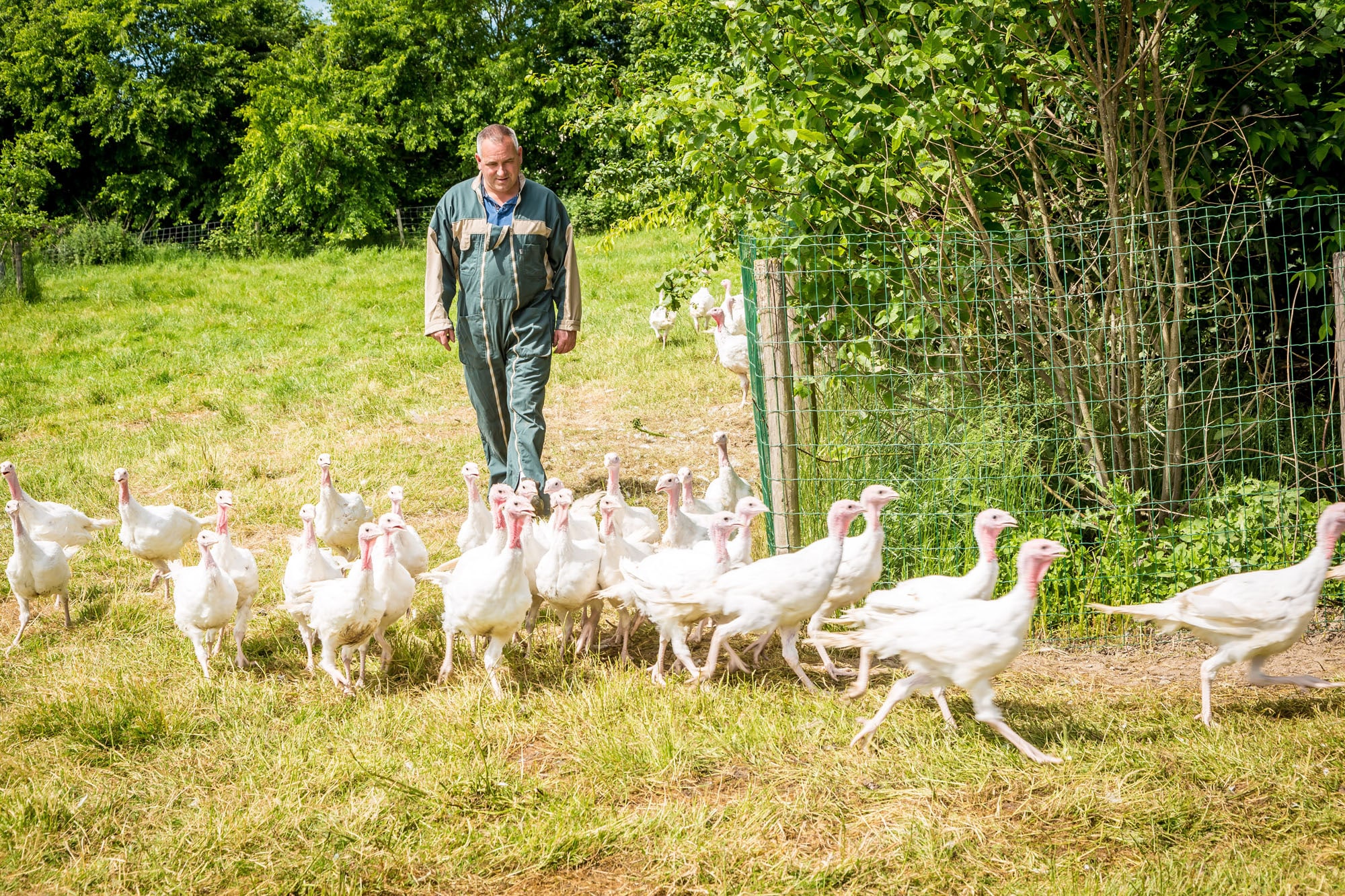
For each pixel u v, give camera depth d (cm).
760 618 499
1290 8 631
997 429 625
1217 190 661
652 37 2495
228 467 959
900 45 580
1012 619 431
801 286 652
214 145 3359
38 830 410
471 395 770
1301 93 615
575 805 413
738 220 721
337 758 457
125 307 1905
